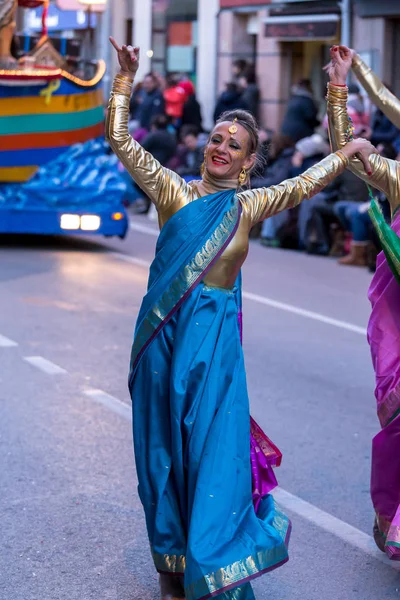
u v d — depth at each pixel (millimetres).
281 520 4789
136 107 25328
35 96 15102
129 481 6535
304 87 20875
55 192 15461
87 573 5242
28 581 5125
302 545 5703
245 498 4570
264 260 16406
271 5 25281
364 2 21844
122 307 11883
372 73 6047
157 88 23422
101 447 7152
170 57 29281
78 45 16562
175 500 4633
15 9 15008
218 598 4496
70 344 10055
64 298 12250
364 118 17312
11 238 17062
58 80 15195
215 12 27422
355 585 5230
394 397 5273
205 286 4637
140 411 4695
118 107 4668
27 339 10164
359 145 5059
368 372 9656
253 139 4789
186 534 4602
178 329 4590
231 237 4637
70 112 15477
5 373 8938
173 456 4570
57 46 16312
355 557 5566
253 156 4812
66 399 8250
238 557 4383
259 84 25609
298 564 5457
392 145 15742
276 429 7789
